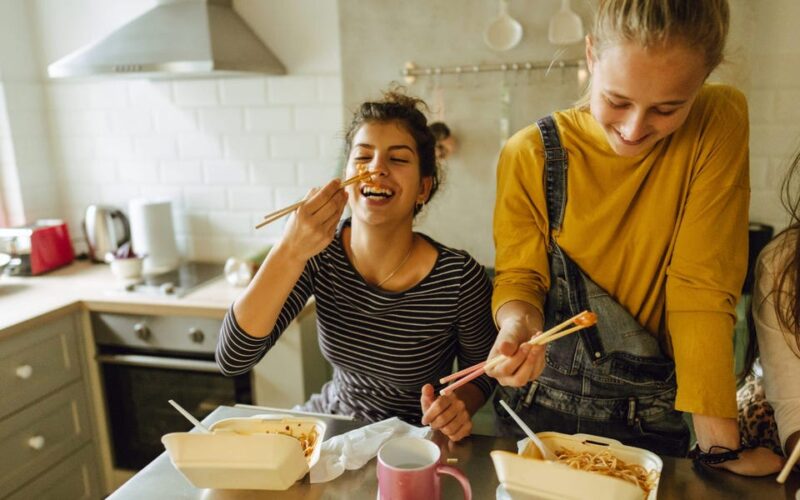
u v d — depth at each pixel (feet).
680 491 2.83
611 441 3.00
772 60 6.45
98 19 8.35
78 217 9.05
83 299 6.95
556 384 3.71
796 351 3.08
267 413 3.70
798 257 3.03
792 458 2.79
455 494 2.87
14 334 6.18
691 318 3.20
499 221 3.76
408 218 3.98
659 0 2.51
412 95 7.47
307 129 7.97
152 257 8.02
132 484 3.00
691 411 3.08
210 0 7.38
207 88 8.18
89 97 8.59
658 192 3.33
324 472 3.00
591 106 2.98
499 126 7.31
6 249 7.81
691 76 2.60
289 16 7.74
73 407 7.00
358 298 4.09
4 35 8.13
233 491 2.92
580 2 6.76
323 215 3.36
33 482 6.57
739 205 3.25
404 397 4.27
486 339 4.22
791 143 6.52
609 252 3.53
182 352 6.82
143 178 8.69
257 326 3.56
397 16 7.32
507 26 7.03
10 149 8.32
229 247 8.57
